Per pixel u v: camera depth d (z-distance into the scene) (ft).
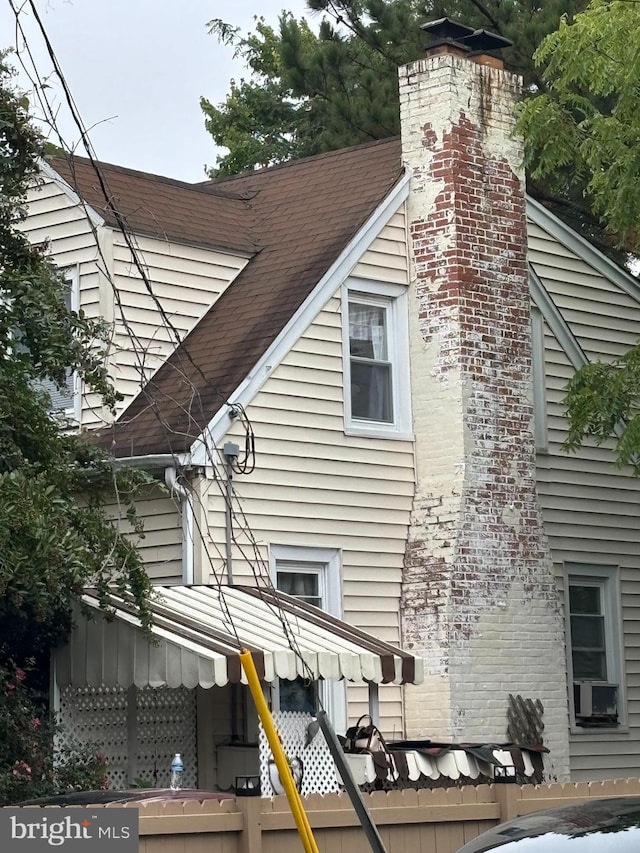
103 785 40.81
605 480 61.82
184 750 45.62
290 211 59.98
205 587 46.57
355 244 53.52
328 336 52.42
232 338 52.39
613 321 64.18
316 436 51.31
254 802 29.37
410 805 32.91
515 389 54.95
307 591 50.75
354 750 42.96
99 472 43.01
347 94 91.45
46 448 41.42
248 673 24.76
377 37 88.99
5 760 39.58
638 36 50.83
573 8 81.61
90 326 42.60
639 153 51.42
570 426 56.65
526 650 53.26
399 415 54.13
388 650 44.65
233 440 48.73
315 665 41.93
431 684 51.21
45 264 43.29
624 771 60.13
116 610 42.01
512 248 55.93
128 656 41.34
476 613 52.01
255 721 47.11
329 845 30.94
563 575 59.36
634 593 62.34
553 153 53.21
